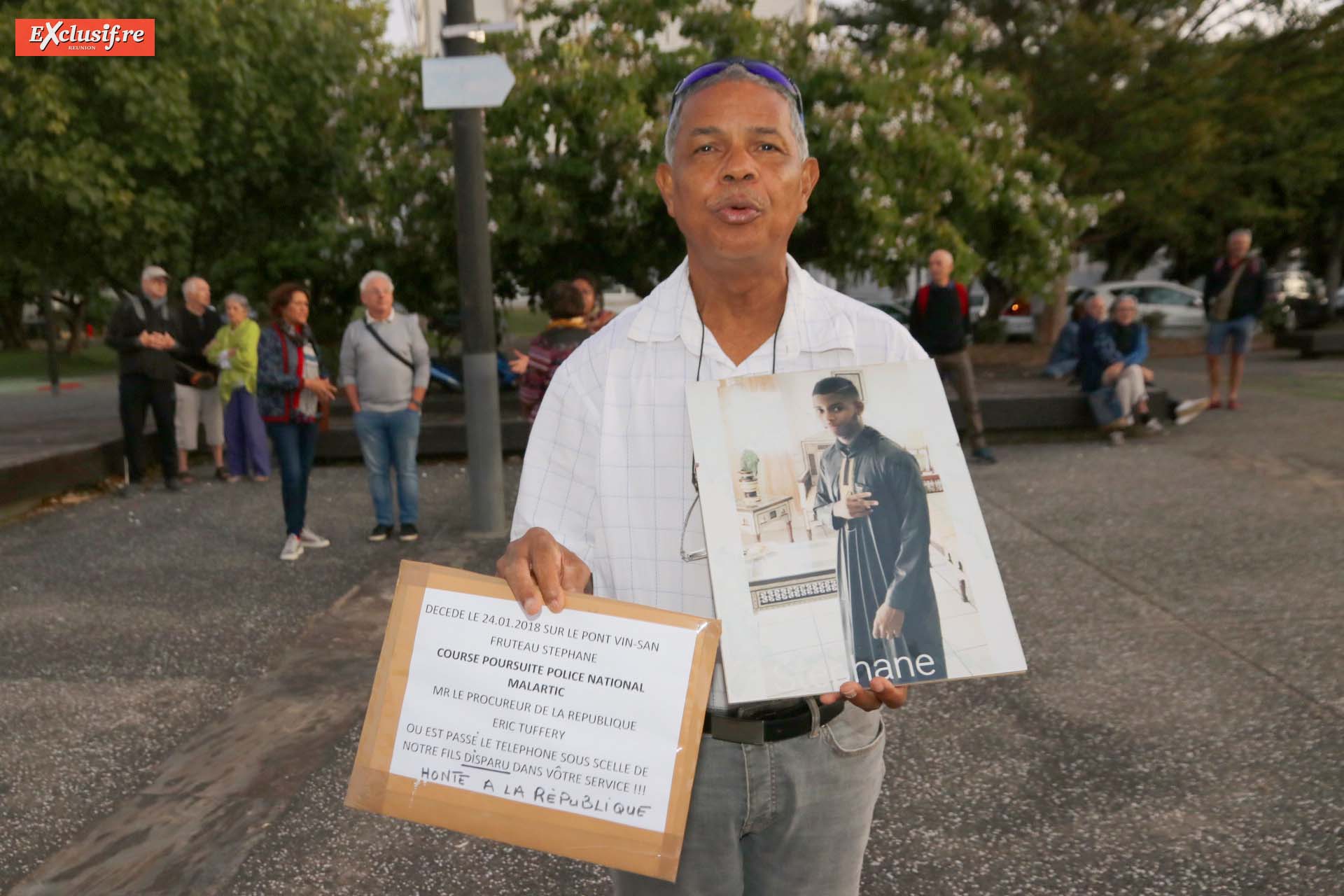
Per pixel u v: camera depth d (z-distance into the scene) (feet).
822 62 43.06
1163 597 16.42
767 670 4.08
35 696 13.53
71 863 9.46
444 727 4.24
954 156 42.22
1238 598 16.19
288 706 13.08
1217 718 11.97
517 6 58.95
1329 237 97.96
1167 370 55.06
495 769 4.20
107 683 13.97
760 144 4.38
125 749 11.88
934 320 29.04
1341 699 12.28
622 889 4.98
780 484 4.22
